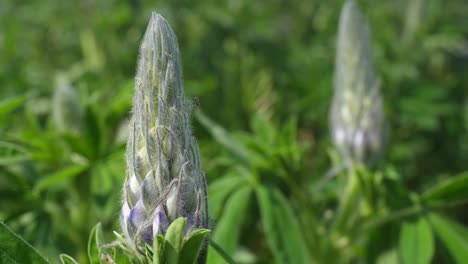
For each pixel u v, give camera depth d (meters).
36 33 1.26
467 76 1.19
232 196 0.69
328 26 1.24
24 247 0.48
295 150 0.73
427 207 0.68
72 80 0.92
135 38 1.13
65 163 0.74
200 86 1.02
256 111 1.07
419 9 1.12
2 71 1.02
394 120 1.00
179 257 0.46
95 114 0.73
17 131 0.81
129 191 0.46
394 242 0.70
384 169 0.75
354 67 0.69
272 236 0.66
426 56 1.16
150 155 0.46
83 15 1.24
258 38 1.20
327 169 0.90
